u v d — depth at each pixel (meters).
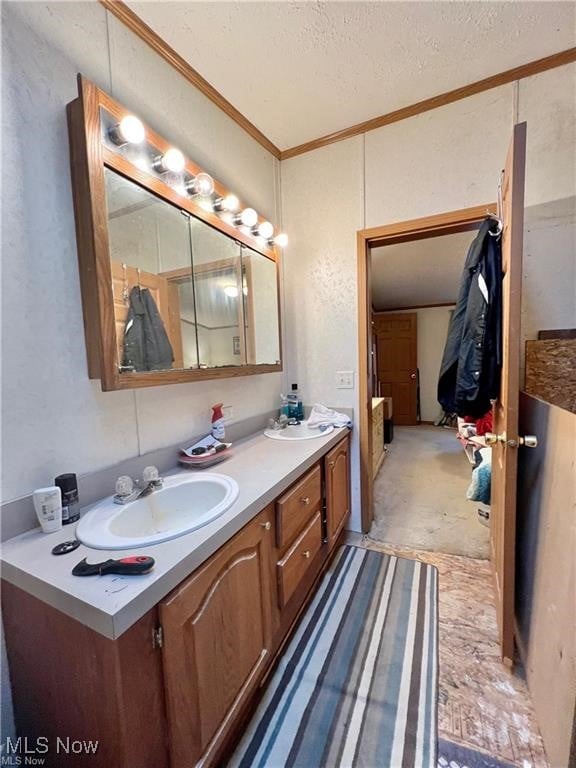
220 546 0.93
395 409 6.30
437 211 1.88
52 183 1.02
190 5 1.23
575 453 0.91
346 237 2.15
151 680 0.73
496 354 1.44
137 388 1.18
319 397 2.34
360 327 2.18
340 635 1.46
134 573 0.74
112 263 1.12
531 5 1.28
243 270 1.88
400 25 1.35
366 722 1.11
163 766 0.76
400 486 3.21
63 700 0.77
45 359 1.01
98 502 1.14
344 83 1.67
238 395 1.89
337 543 2.08
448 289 4.89
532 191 1.63
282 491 1.29
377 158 2.01
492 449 1.71
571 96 1.55
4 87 0.92
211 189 1.48
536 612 1.17
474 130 1.76
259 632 1.14
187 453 1.45
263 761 1.01
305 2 1.24
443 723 1.11
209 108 1.68
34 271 0.98
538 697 1.10
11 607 0.83
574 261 1.59
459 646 1.40
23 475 0.96
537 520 1.21
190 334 1.51
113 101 1.08
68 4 1.07
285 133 2.06
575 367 1.57
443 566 1.93
